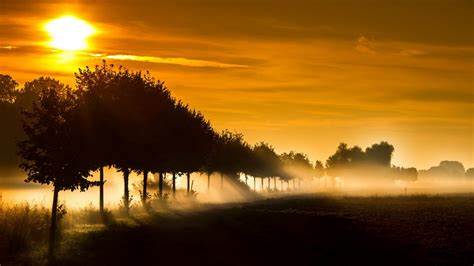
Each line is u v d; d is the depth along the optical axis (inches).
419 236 1422.2
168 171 2511.1
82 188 1090.7
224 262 1054.4
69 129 1079.6
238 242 1280.8
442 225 1642.5
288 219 1718.8
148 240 1259.8
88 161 1098.7
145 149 2090.3
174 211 2075.5
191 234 1376.7
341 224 1612.9
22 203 1454.2
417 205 2556.6
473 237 1411.2
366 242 1327.5
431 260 1139.3
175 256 1090.1
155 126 2128.4
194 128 2564.0
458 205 2554.1
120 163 1987.0
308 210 2210.9
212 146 2876.5
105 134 1887.3
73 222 1498.5
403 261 1124.5
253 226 1566.2
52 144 1064.8
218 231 1443.2
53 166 1068.5
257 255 1137.4
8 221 1206.3
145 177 2178.9
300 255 1153.4
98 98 1905.8
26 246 1111.0
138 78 2128.4
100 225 1499.8
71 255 1055.6
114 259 1036.5
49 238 1170.6
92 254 1069.8
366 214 1990.7
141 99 2063.2
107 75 2049.7
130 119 1990.7
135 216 1802.4
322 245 1278.3
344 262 1100.5
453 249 1254.3
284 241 1317.7
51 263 981.8
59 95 1097.4
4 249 1072.8
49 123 1071.0
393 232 1486.2
